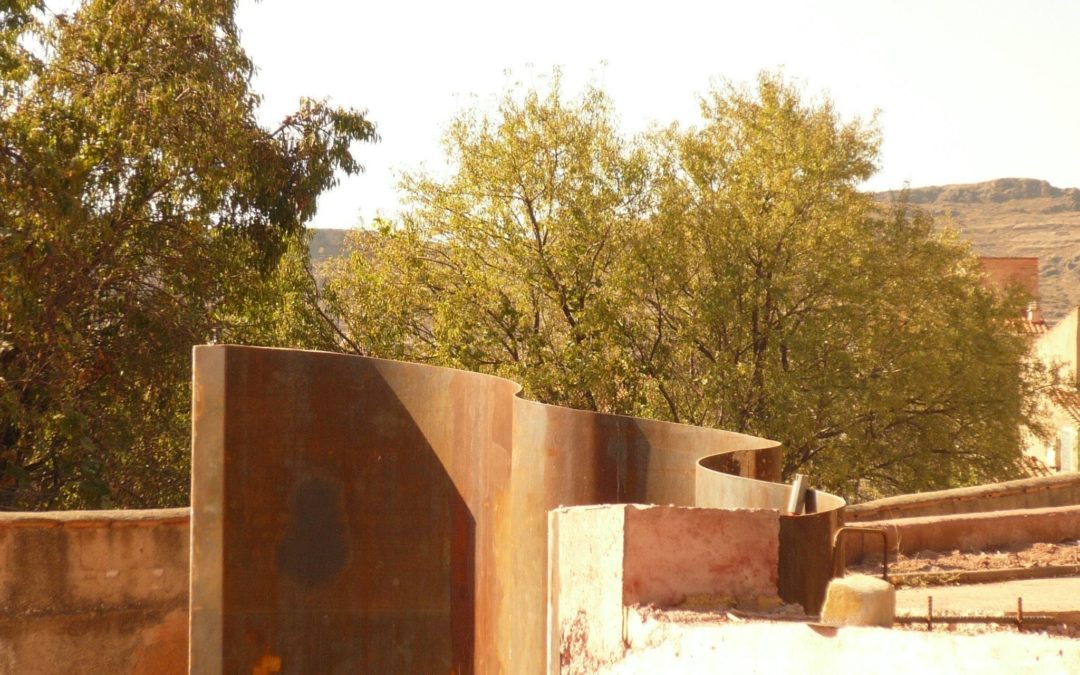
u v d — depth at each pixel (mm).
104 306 18781
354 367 8859
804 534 4840
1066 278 147625
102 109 17109
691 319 23828
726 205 23969
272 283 22234
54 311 17375
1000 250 164500
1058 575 8344
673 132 25016
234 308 20547
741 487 6129
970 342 24781
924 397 24719
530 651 6836
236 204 19812
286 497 8680
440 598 8508
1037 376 27062
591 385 22391
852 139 24969
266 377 8711
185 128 17375
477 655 7938
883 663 3211
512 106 23781
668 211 23500
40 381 17609
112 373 18812
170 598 8312
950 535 9359
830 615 3789
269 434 8695
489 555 7789
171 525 8352
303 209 20125
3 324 17109
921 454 24641
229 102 18094
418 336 25203
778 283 23078
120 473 18969
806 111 25328
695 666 3889
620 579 4391
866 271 24016
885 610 3758
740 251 23703
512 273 23953
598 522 4625
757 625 3656
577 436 7004
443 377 8562
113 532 8070
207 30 18047
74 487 18391
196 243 19250
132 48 17734
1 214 16359
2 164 16047
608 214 23453
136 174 18094
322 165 20203
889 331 24375
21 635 7719
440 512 8539
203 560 8398
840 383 23406
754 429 22703
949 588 7734
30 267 16578
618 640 4379
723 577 4520
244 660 8445
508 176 23203
